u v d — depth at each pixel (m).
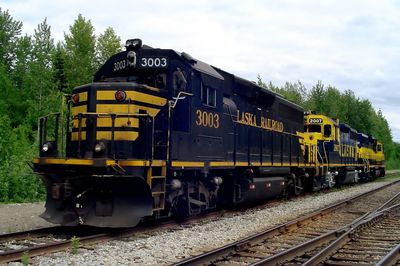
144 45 11.65
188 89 11.70
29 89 48.22
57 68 51.78
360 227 11.58
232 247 8.42
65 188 9.86
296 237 10.46
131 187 9.78
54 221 10.06
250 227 11.79
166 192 10.99
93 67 56.03
